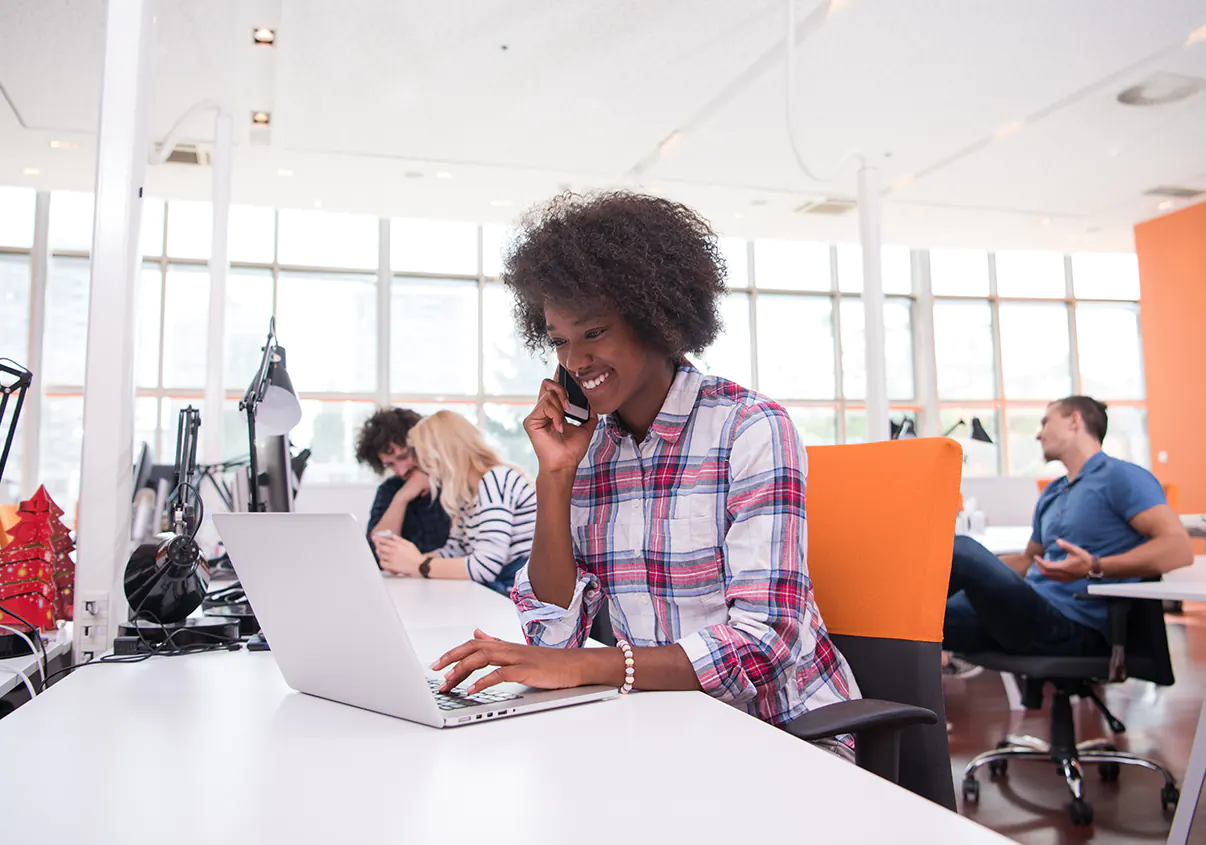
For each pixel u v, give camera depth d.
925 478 1.21
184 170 7.47
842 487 1.30
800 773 0.68
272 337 2.09
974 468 10.80
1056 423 3.03
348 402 9.45
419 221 9.68
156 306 9.02
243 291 9.26
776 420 1.11
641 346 1.15
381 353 9.49
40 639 1.38
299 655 0.95
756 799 0.62
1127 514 2.74
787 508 1.06
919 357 10.88
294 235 9.38
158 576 1.35
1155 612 2.48
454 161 7.32
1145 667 2.46
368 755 0.74
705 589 1.15
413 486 2.98
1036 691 2.80
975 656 2.64
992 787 2.69
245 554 0.95
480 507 2.55
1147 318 9.36
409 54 5.52
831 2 4.96
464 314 9.76
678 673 0.97
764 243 10.64
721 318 1.25
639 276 1.09
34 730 0.84
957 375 10.90
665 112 6.41
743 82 5.91
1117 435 11.07
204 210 9.18
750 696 1.00
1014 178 7.86
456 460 2.77
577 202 1.18
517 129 6.69
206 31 5.19
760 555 1.05
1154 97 6.25
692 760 0.71
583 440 1.26
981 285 10.97
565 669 0.94
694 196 8.27
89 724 0.86
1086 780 2.76
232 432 9.06
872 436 6.03
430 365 9.66
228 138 4.79
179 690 1.02
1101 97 6.25
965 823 0.57
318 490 3.52
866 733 1.01
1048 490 3.14
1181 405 9.02
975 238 9.84
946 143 7.02
